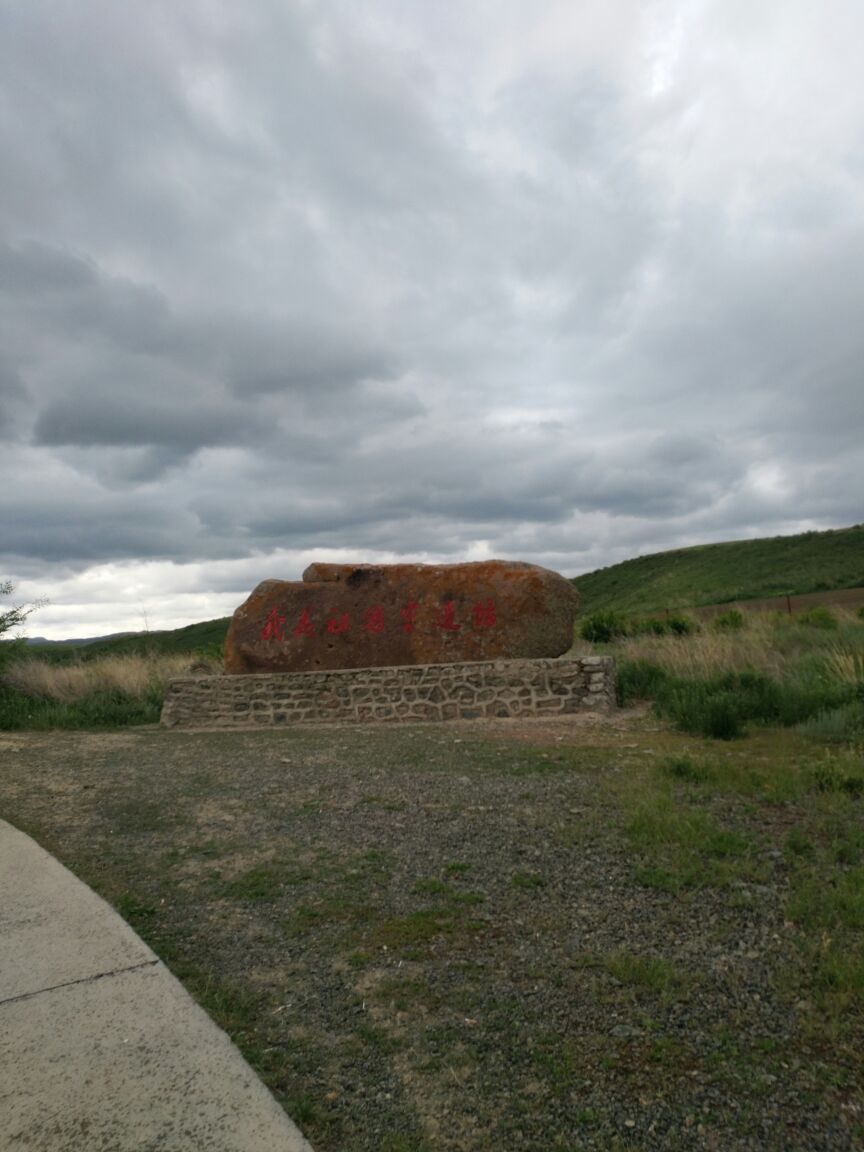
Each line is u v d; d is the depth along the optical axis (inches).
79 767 332.5
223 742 397.7
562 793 258.1
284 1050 121.4
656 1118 105.7
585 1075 114.7
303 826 233.1
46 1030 122.8
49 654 727.7
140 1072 112.0
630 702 477.7
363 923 165.5
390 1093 111.2
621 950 151.3
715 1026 126.2
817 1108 107.0
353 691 465.1
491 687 448.8
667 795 239.9
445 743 362.9
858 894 165.5
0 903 172.7
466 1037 124.4
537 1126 104.5
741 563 2014.0
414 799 257.9
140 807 261.3
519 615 475.2
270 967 147.5
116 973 140.9
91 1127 100.9
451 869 194.5
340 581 503.5
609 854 200.2
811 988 136.3
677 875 183.6
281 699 472.7
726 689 421.7
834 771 251.9
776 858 192.9
